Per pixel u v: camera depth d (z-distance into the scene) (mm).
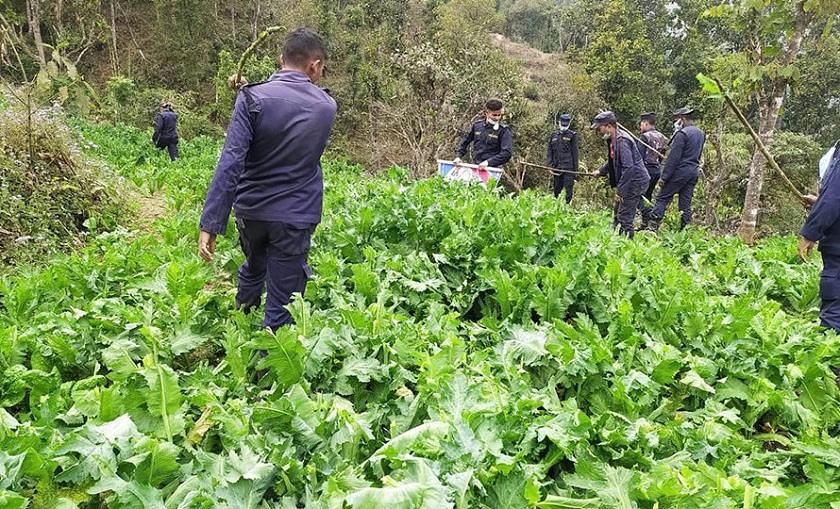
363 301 3998
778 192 22281
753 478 2793
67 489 2178
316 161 3693
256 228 3643
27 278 4527
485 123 9781
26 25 36875
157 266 4980
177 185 10852
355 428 2549
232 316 3922
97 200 7559
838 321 4473
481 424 2549
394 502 1979
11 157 6551
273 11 42188
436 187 8461
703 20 32406
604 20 32500
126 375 2967
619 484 2463
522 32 61625
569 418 2773
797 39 8594
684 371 3662
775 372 3695
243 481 2271
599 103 31047
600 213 9070
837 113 28766
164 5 38562
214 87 38375
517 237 5602
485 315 4738
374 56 32688
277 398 2824
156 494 2156
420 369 3170
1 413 2463
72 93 23766
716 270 6691
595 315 4434
